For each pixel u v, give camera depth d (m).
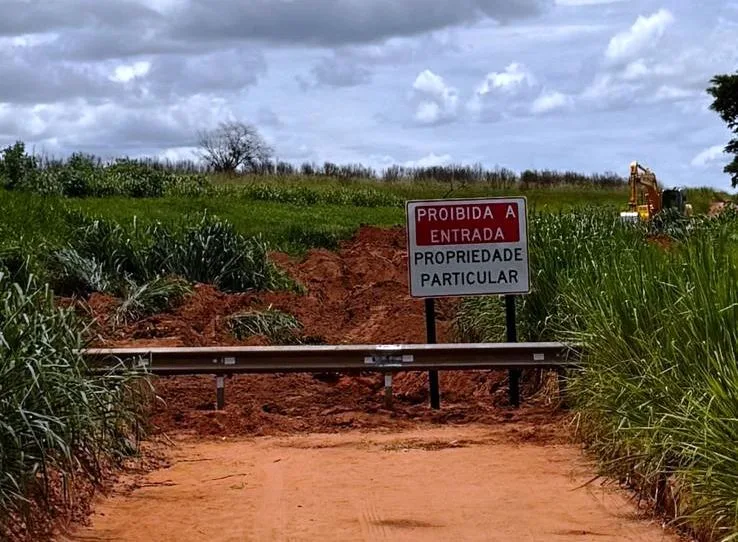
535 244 14.69
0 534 6.78
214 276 19.70
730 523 6.73
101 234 19.75
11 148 31.91
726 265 8.77
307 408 12.73
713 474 6.86
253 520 8.04
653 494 8.19
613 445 9.32
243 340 15.83
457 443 10.84
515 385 12.86
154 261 19.44
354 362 12.30
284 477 9.47
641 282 9.88
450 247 13.52
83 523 7.88
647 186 36.47
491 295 13.84
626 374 9.33
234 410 12.22
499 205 13.48
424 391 13.79
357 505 8.45
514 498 8.62
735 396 6.91
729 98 63.28
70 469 7.74
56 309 9.16
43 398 7.56
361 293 21.39
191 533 7.71
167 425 11.70
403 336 17.30
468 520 7.98
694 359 8.07
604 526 7.77
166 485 9.17
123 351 11.79
